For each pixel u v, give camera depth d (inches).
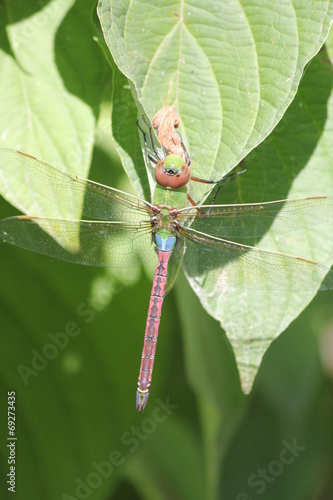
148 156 40.4
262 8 39.6
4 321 42.8
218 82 39.7
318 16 39.5
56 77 41.4
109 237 41.2
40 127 41.2
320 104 40.9
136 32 39.7
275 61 39.6
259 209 40.8
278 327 40.7
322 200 40.6
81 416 43.0
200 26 39.7
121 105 40.1
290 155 41.0
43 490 43.0
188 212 40.9
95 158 43.0
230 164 39.5
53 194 40.9
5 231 40.9
